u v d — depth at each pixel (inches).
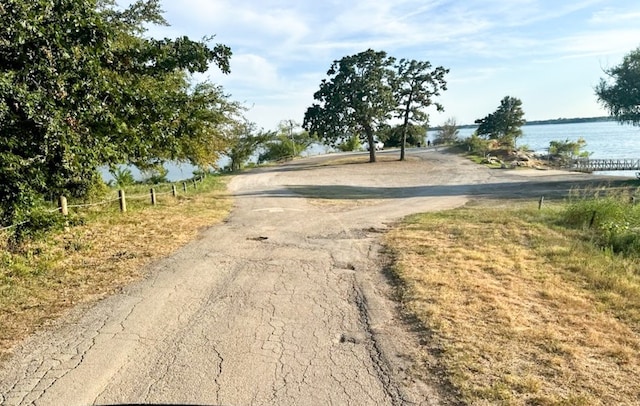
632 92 1097.4
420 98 1726.1
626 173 1617.9
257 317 224.7
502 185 1027.3
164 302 245.0
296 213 581.6
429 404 148.9
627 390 152.6
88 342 197.2
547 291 251.9
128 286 270.5
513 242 381.7
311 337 201.5
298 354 185.6
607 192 777.6
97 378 168.1
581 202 488.4
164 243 382.0
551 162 1803.6
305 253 353.4
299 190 937.5
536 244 371.6
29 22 275.6
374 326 211.3
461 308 225.3
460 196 831.7
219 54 526.0
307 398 154.6
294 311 232.2
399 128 1779.0
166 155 621.3
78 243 359.6
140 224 459.5
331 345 193.5
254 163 1932.8
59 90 303.4
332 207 654.5
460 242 381.1
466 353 178.5
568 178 1141.7
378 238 408.2
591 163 1752.0
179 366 176.7
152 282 278.2
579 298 241.8
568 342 188.1
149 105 398.0
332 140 1708.9
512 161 1640.0
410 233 424.8
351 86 1617.9
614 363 171.5
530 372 164.1
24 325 213.9
